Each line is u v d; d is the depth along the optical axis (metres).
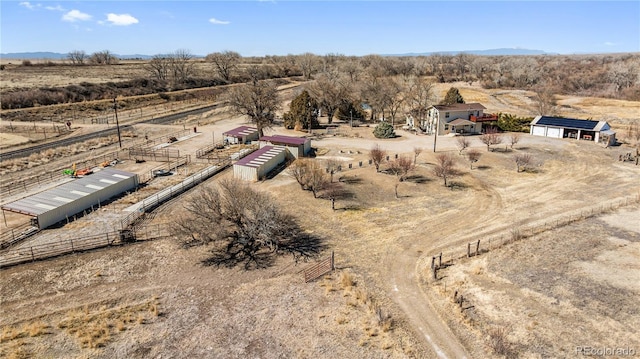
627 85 131.38
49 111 85.44
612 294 25.58
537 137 71.81
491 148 63.62
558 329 22.66
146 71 141.50
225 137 67.75
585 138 69.69
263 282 28.59
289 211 40.09
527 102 110.00
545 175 52.19
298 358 21.45
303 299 26.55
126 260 30.98
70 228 35.25
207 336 23.28
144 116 89.69
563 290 26.17
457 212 40.59
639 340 21.53
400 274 29.44
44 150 60.75
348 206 41.59
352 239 34.94
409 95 88.50
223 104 100.25
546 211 40.34
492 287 26.94
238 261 31.33
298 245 33.84
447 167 49.44
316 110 87.75
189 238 33.75
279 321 24.44
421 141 69.75
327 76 119.56
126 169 52.75
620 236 33.72
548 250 31.64
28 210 35.19
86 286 27.88
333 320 24.39
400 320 24.23
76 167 52.78
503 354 21.03
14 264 29.72
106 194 41.78
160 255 31.80
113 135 71.44
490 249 32.31
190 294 27.28
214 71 154.38
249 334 23.38
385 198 44.00
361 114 89.06
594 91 128.50
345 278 28.42
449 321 23.95
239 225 33.34
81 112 88.88
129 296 26.95
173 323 24.42
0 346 22.19
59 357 21.52
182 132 75.56
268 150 56.22
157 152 60.53
